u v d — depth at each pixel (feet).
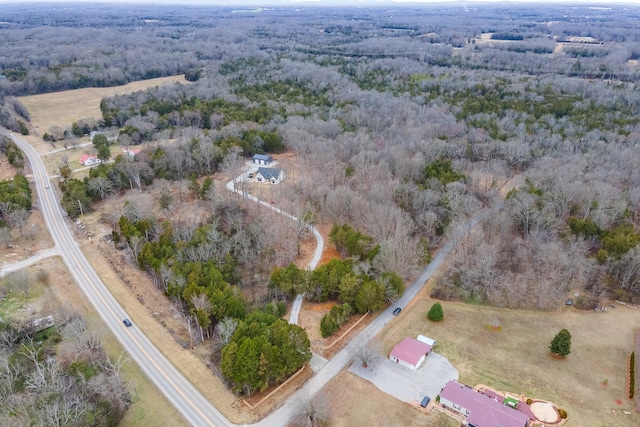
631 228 303.48
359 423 193.77
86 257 314.96
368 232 320.09
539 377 216.95
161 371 221.66
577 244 295.07
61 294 276.82
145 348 235.81
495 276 282.36
